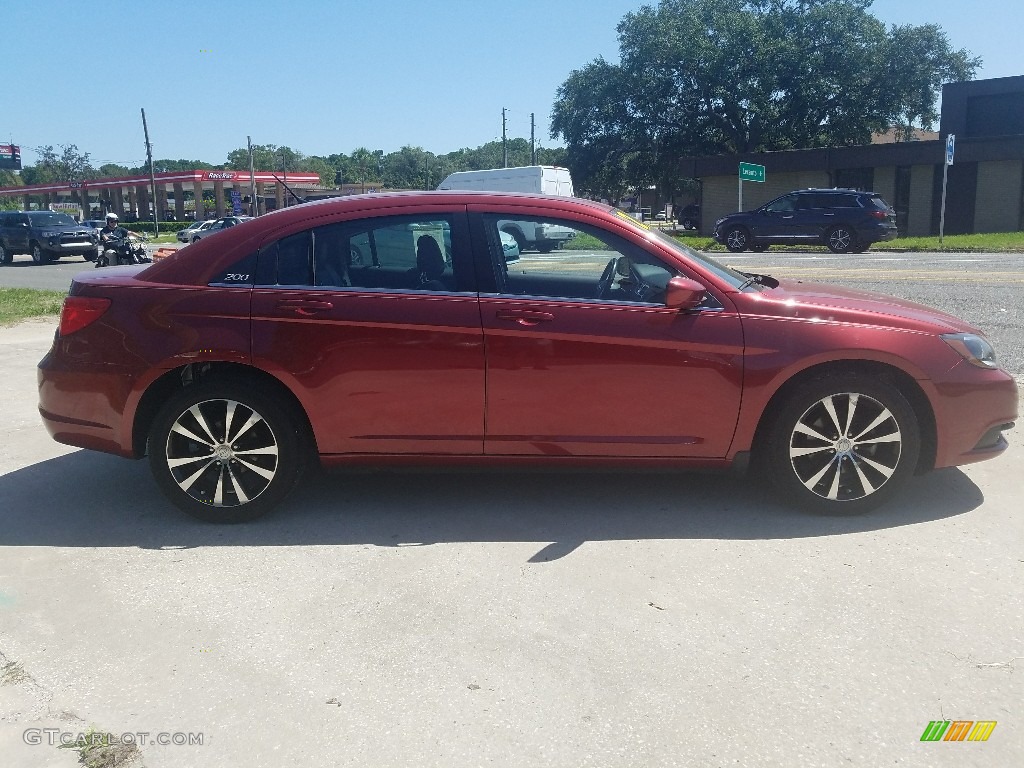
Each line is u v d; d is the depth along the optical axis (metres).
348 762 2.55
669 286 4.06
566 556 3.91
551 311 4.14
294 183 71.19
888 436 4.21
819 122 46.06
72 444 4.42
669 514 4.39
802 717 2.72
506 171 25.98
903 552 3.89
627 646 3.13
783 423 4.22
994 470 4.97
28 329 11.30
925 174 32.97
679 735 2.64
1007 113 33.66
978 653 3.06
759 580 3.63
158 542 4.15
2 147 80.19
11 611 3.47
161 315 4.21
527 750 2.58
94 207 85.56
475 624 3.31
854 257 21.00
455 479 4.98
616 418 4.20
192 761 2.56
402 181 110.50
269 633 3.27
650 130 47.78
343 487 4.88
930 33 42.66
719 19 44.56
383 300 4.17
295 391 4.18
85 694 2.90
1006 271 15.55
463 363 4.14
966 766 2.50
